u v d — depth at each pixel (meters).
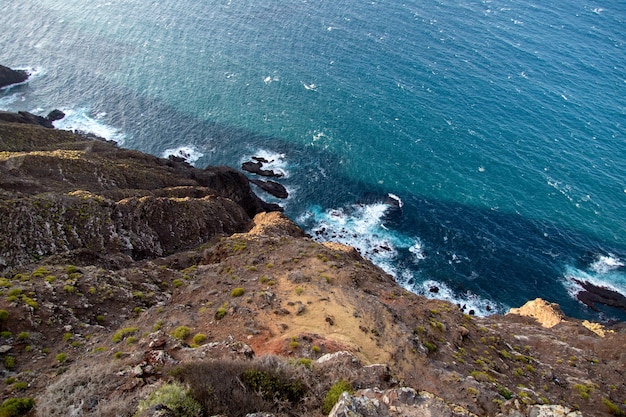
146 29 165.38
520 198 102.62
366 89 136.50
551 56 151.00
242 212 90.75
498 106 128.62
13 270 49.69
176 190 86.62
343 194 104.81
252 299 40.28
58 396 21.95
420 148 116.00
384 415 17.94
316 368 24.41
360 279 48.81
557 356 50.97
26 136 91.25
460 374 34.22
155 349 27.05
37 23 165.50
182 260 62.22
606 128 120.19
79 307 39.19
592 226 96.12
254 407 20.14
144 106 128.12
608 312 80.12
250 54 152.62
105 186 79.81
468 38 161.38
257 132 121.19
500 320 68.25
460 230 95.62
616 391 43.66
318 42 159.62
